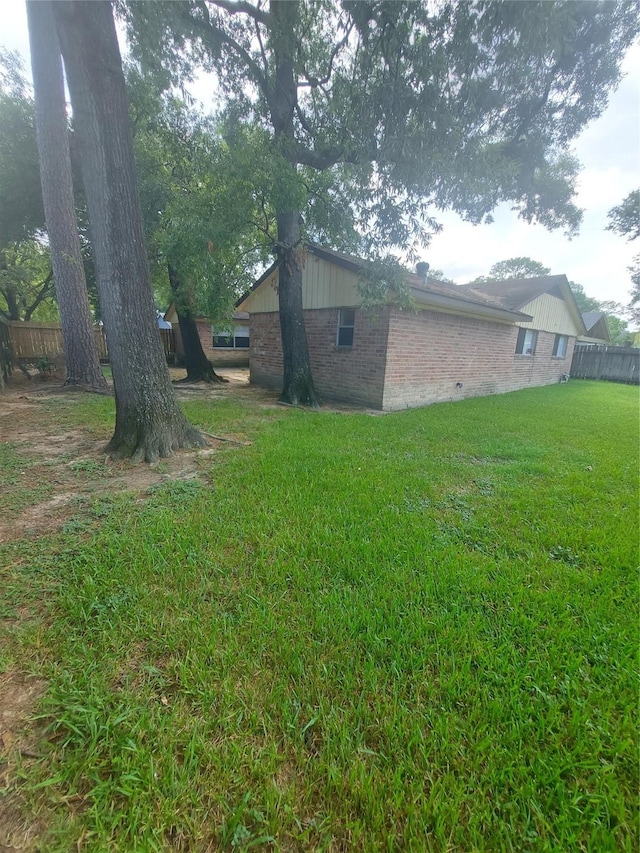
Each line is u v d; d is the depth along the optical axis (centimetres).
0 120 1012
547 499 332
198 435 474
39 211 1155
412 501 322
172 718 132
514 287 1362
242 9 598
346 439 515
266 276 1048
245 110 710
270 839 101
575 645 171
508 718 136
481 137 609
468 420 671
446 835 104
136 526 267
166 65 647
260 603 191
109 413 644
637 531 278
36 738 125
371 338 789
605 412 814
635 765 122
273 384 1105
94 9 338
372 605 191
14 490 330
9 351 1059
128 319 407
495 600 199
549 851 101
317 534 257
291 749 124
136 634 169
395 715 135
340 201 672
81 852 97
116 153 375
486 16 437
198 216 639
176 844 100
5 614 180
